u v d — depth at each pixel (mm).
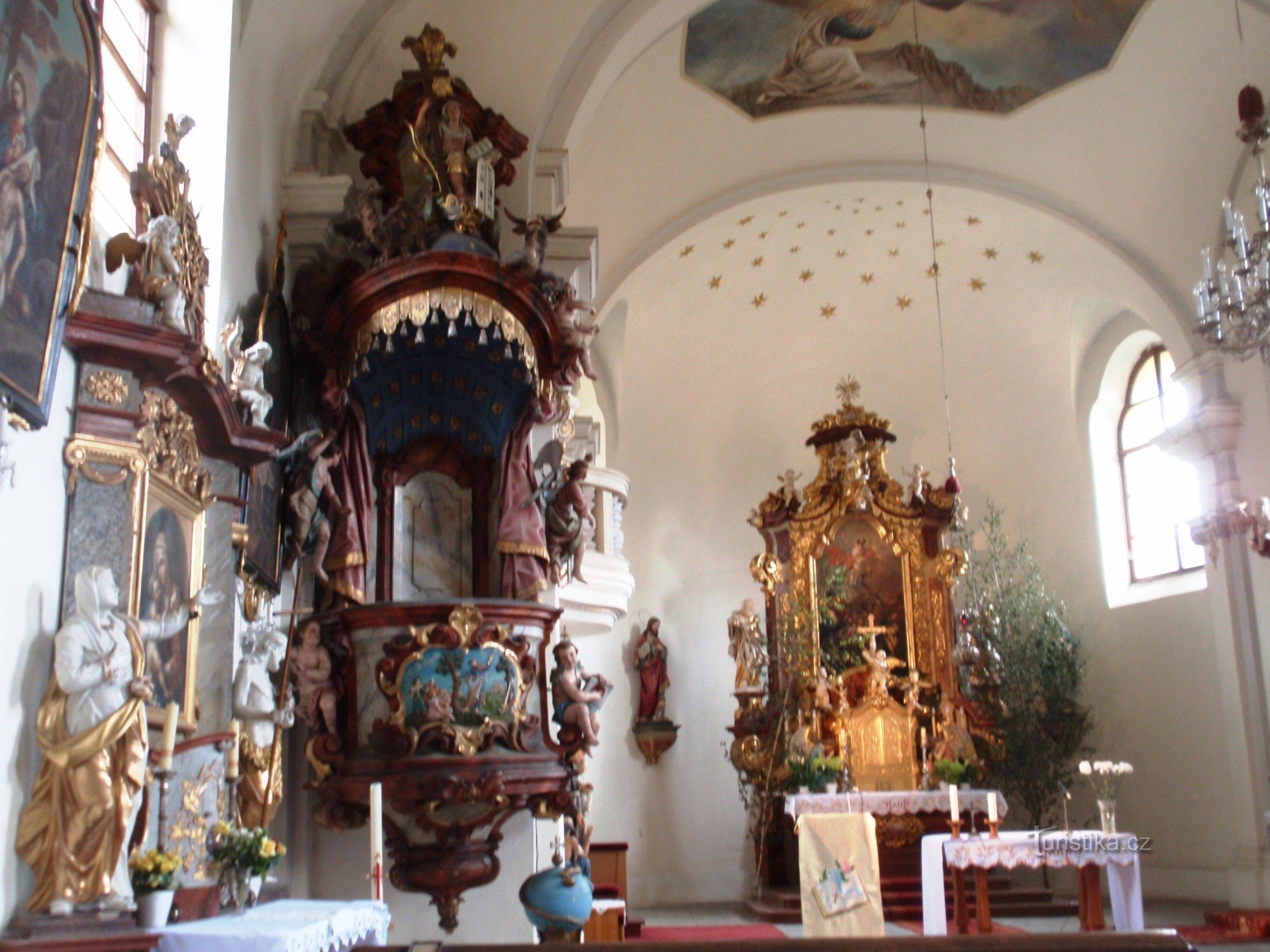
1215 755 14422
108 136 5883
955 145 14242
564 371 8781
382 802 6988
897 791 14805
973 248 16016
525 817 8453
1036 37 12695
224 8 6926
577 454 12406
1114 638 16109
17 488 4340
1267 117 12969
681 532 17062
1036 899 14148
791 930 13055
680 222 14344
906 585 16500
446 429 9086
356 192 8383
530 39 9945
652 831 15898
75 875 4383
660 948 4895
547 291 8609
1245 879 13383
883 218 15477
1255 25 12312
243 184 7289
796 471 17719
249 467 6418
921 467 17375
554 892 7609
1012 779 15523
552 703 8586
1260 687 13508
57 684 4465
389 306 7875
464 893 8281
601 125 12836
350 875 8203
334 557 8078
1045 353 16938
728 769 16531
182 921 5102
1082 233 14680
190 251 5801
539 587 8602
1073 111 13664
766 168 14227
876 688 15734
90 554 4766
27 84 4184
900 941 4922
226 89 6844
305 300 8180
